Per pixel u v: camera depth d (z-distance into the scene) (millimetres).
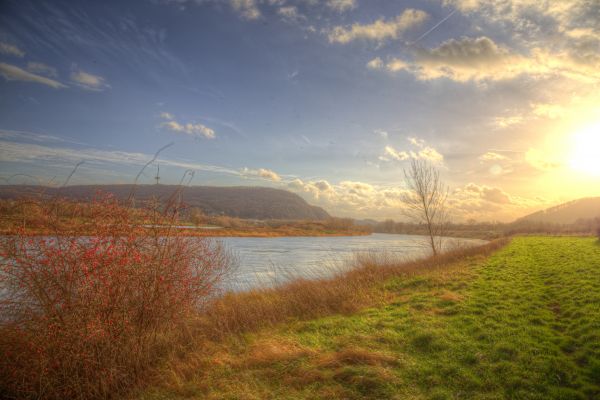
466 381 5848
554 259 22266
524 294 12070
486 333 7949
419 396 5410
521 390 5543
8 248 5750
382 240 93625
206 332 8664
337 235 140500
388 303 11805
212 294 10422
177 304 7898
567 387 5656
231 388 5863
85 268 6141
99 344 6164
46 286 6008
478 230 112812
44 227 6102
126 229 6957
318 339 8328
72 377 5812
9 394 5746
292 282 15422
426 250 31922
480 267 19516
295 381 5992
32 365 5820
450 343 7488
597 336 7434
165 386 6117
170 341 7516
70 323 5918
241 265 28922
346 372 6180
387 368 6379
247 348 7816
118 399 5840
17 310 5977
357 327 9070
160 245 7516
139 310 6934
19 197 6000
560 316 9539
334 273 18609
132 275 6832
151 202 7551
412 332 8383
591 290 11570
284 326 9734
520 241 48844
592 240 41062
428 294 12688
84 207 6598
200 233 8758
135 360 6461
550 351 6965
